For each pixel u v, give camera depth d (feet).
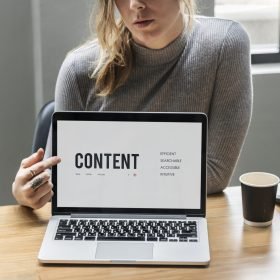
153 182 4.68
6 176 8.45
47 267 4.12
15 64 8.07
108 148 4.69
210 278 3.96
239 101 5.59
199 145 4.65
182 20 5.54
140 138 4.68
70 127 4.71
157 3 5.15
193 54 5.66
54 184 4.72
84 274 4.02
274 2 9.39
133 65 5.67
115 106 5.72
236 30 5.81
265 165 9.02
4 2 7.80
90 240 4.35
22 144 8.39
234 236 4.49
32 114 8.32
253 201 4.56
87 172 4.71
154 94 5.71
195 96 5.65
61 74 5.87
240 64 5.66
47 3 7.66
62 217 4.67
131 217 4.64
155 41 5.37
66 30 7.82
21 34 7.98
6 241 4.48
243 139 5.58
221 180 5.30
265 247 4.33
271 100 8.76
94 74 5.69
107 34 5.56
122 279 3.96
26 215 4.88
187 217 4.64
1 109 8.20
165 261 4.10
